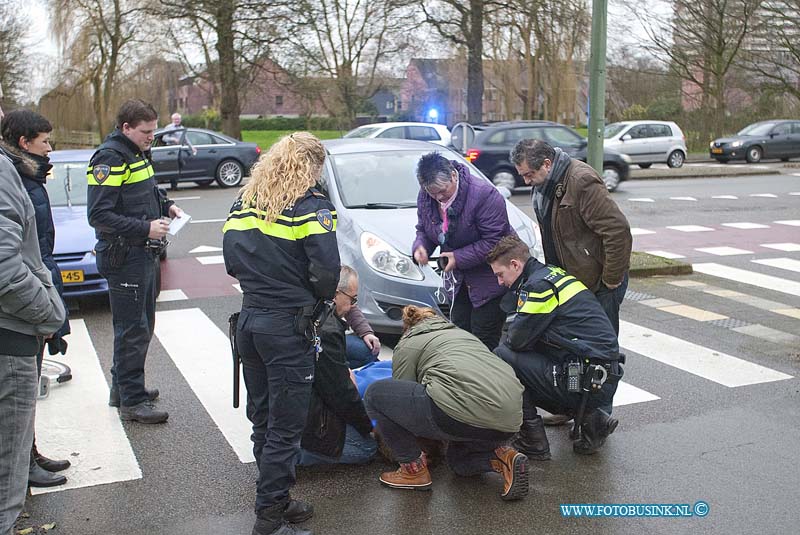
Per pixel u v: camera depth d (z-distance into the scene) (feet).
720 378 18.62
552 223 14.61
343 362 13.28
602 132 27.81
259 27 86.94
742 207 51.65
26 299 9.41
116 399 16.71
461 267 15.80
